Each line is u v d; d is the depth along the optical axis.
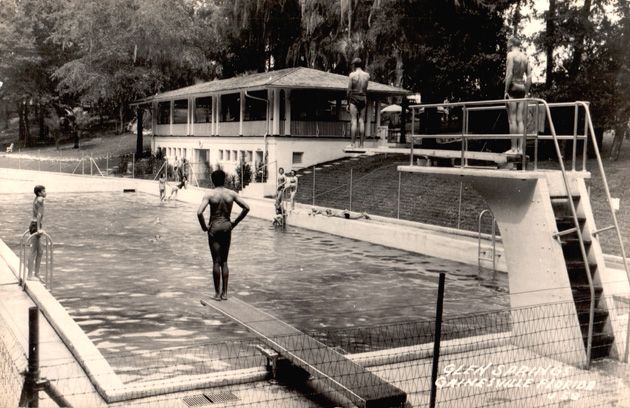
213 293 15.83
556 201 12.09
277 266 19.80
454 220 25.17
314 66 48.44
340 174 37.44
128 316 13.55
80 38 58.06
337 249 23.27
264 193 36.88
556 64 34.34
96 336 12.09
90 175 52.94
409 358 10.45
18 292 14.45
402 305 15.06
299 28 50.06
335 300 15.49
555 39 32.03
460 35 33.69
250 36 52.25
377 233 24.53
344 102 44.91
